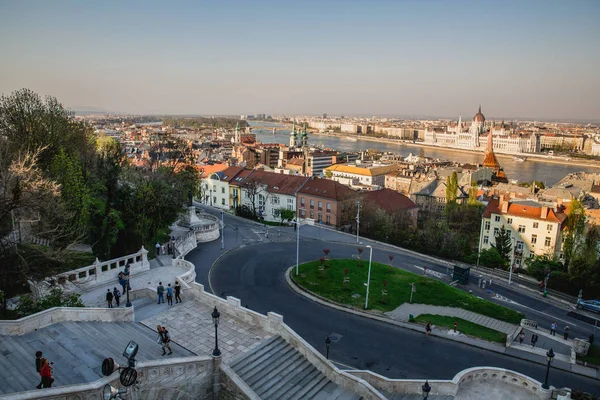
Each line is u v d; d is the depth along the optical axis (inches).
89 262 1930.4
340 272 2439.7
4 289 1547.7
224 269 2460.6
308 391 1176.2
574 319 2260.1
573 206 3307.1
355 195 3986.2
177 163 4114.2
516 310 2314.2
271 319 1370.6
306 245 3053.6
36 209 1545.3
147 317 1462.8
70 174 1961.1
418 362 1599.4
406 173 7485.2
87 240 2102.6
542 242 3713.1
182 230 3061.0
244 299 2060.8
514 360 1664.6
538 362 1662.2
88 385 831.1
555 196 5639.8
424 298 2183.8
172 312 1504.7
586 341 1812.3
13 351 1049.5
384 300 2084.2
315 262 2598.4
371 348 1678.2
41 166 2373.3
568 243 3186.5
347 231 3757.4
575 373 1606.8
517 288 2706.7
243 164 6594.5
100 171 2399.1
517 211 3846.0
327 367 1235.9
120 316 1366.9
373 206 3821.4
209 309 1535.4
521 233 3818.9
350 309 1995.6
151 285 1829.5
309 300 2089.1
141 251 2023.9
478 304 2213.3
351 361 1579.7
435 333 1806.1
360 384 1174.3
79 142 2972.4
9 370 960.3
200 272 2391.7
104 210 2188.7
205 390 1105.4
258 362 1221.1
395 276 2455.7
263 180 4500.5
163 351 1164.5
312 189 4109.3
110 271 1851.6
